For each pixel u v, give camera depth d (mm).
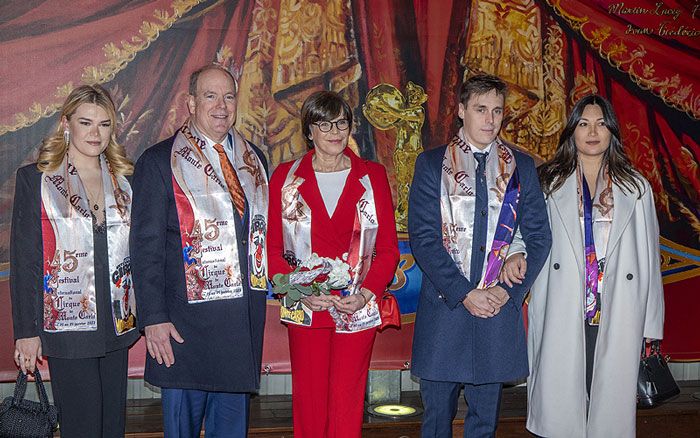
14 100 4375
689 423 4691
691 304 5098
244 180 3594
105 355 3490
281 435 4441
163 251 3445
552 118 4930
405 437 4465
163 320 3389
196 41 4543
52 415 3426
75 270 3396
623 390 3795
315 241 3576
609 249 3785
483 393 3678
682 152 5082
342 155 3682
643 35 5031
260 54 4602
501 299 3580
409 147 4758
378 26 4715
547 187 3861
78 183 3449
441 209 3658
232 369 3486
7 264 4406
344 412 3584
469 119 3635
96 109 3406
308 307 3553
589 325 3844
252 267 3562
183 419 3545
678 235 5082
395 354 4832
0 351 4418
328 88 4672
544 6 4910
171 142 3543
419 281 4832
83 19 4430
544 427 3812
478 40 4828
